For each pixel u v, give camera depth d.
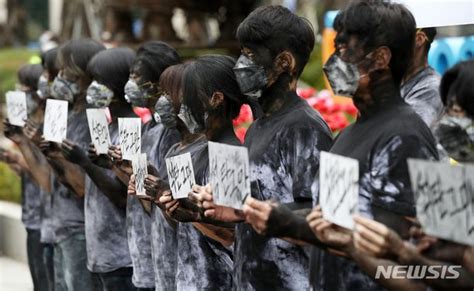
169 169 9.20
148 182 9.56
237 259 8.66
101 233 11.69
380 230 6.22
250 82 8.46
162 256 10.27
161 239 10.26
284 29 8.41
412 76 9.92
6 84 31.91
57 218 12.71
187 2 25.11
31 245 15.38
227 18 25.56
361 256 6.74
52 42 30.53
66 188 12.57
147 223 10.87
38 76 14.85
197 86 9.30
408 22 7.15
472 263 6.41
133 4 24.75
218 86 9.26
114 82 11.73
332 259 7.36
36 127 13.41
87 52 12.70
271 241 8.39
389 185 6.96
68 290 12.73
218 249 9.57
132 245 10.99
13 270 20.50
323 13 26.86
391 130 7.04
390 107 7.17
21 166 15.21
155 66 10.98
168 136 10.70
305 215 7.63
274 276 8.41
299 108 8.46
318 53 24.62
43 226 14.00
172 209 9.16
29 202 15.27
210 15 25.86
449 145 6.69
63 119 12.22
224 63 9.34
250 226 8.48
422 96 9.77
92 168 11.41
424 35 9.84
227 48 25.48
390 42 7.09
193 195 8.48
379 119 7.16
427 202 6.21
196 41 26.38
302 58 8.50
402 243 6.29
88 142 12.63
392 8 7.15
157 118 9.90
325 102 15.23
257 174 8.48
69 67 12.73
